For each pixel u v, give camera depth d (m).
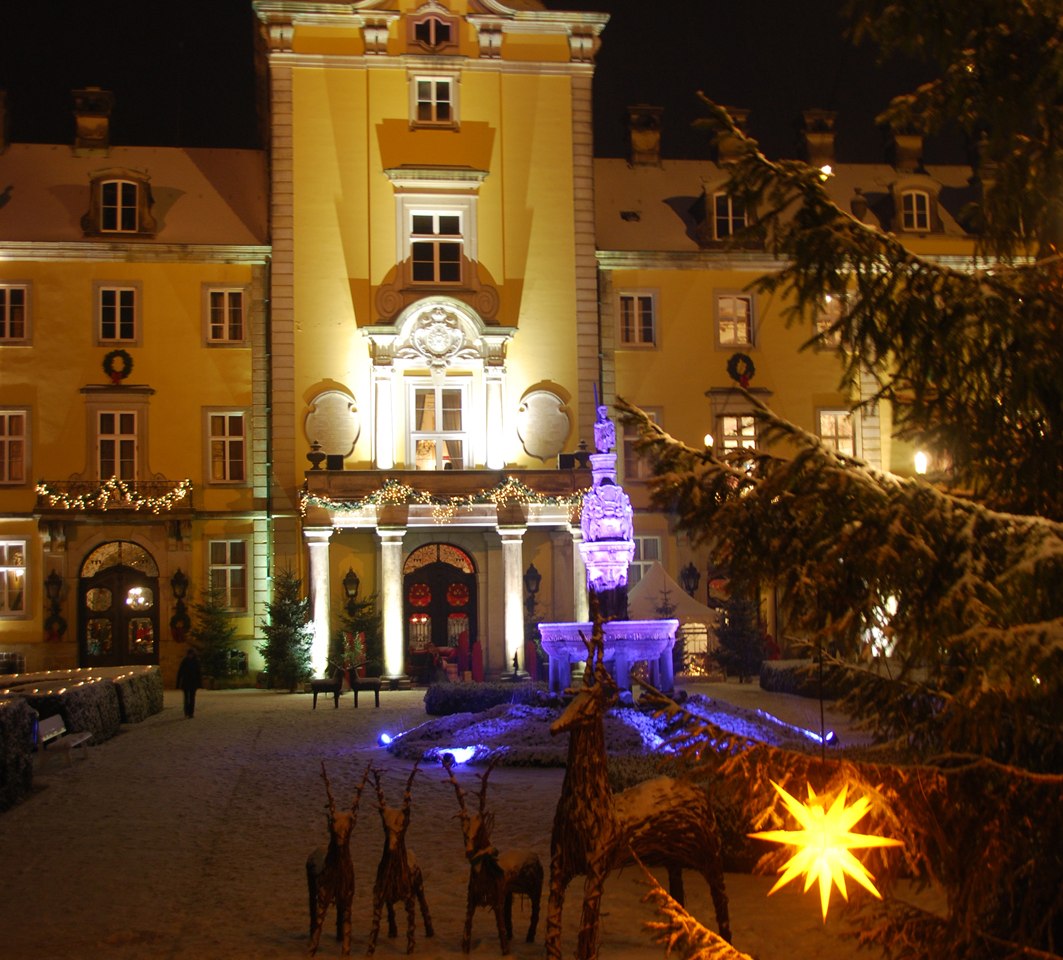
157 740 25.45
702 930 6.06
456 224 42.25
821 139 48.56
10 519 40.09
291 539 40.47
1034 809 5.85
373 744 24.22
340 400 41.12
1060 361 6.55
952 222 46.16
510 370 41.91
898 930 6.22
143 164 43.88
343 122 42.00
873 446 42.91
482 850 10.23
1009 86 7.21
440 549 41.97
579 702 9.04
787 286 7.18
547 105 42.97
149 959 10.16
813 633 6.27
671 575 42.09
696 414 42.97
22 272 40.72
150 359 40.97
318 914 10.22
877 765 5.96
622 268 43.19
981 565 5.76
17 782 18.12
